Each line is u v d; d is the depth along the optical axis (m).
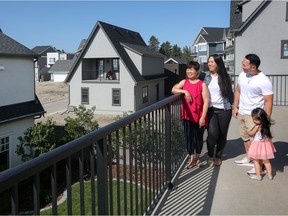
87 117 11.73
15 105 12.48
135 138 2.77
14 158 12.09
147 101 29.28
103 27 26.91
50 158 1.41
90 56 27.17
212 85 4.34
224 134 4.44
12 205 1.21
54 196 1.47
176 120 4.51
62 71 68.88
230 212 3.11
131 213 2.70
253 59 4.01
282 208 3.18
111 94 27.02
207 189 3.70
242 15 16.66
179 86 4.45
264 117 3.90
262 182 3.88
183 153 5.01
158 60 32.28
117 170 2.38
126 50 28.00
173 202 3.38
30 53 13.20
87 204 4.84
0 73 11.71
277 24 15.01
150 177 3.24
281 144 5.57
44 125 10.70
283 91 13.88
